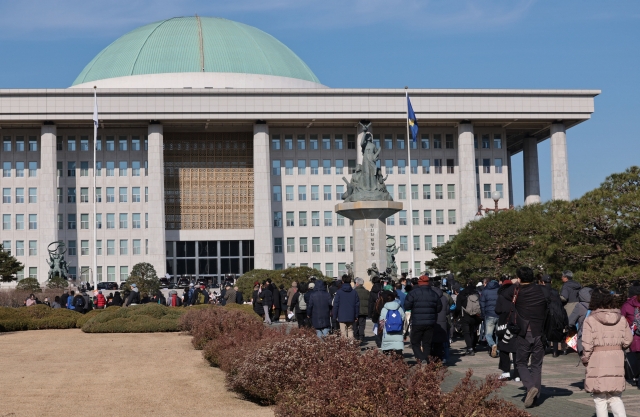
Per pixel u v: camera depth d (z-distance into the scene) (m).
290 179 112.06
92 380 21.16
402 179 112.56
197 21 126.19
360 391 11.71
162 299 60.97
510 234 43.94
